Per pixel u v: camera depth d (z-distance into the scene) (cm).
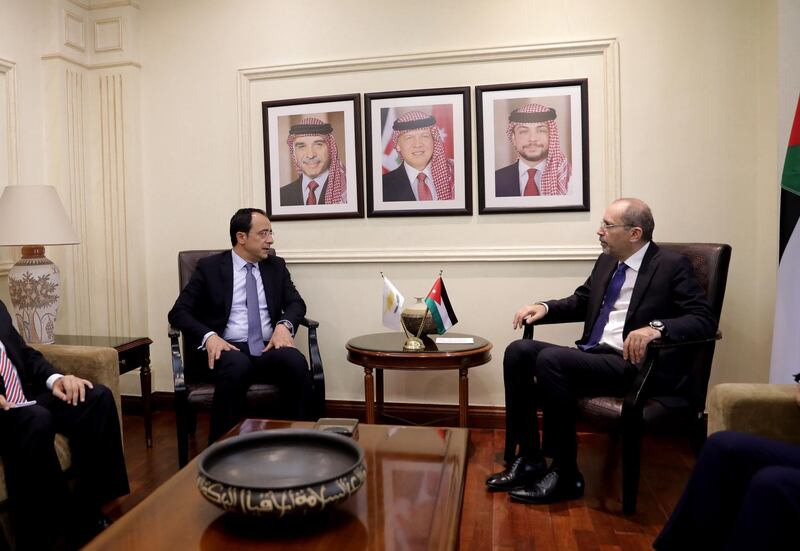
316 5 295
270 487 101
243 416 222
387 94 287
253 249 255
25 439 160
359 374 298
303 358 234
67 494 168
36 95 292
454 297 286
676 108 264
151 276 320
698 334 192
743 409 150
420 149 286
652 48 264
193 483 129
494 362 284
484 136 279
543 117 274
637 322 211
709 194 262
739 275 261
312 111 296
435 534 104
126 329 316
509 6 275
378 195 291
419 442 152
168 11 311
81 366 200
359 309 296
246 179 305
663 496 210
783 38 222
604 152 270
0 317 192
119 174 314
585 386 205
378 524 109
